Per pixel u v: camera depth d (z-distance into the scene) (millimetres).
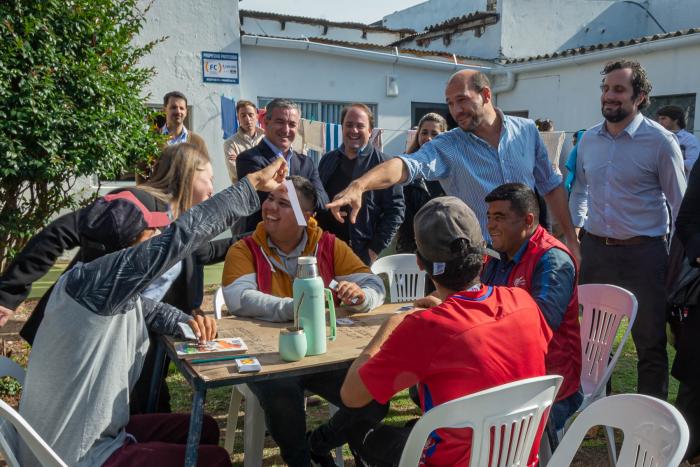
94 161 3949
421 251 1839
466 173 2990
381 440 2164
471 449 1660
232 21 8281
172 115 6305
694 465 3031
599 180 3518
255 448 2621
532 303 1872
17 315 5402
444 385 1703
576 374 2389
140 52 4562
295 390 2408
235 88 8430
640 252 3396
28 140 3686
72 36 3873
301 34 12211
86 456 1819
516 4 11133
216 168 8430
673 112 5422
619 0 12211
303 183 2895
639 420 1648
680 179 3309
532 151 3111
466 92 2852
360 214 4102
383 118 9953
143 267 1709
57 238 2291
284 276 2867
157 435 2211
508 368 1710
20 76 3553
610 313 2875
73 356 1762
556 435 2312
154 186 2418
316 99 9367
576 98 9938
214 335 2273
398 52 10062
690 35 8219
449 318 1702
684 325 2930
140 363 2074
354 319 2650
